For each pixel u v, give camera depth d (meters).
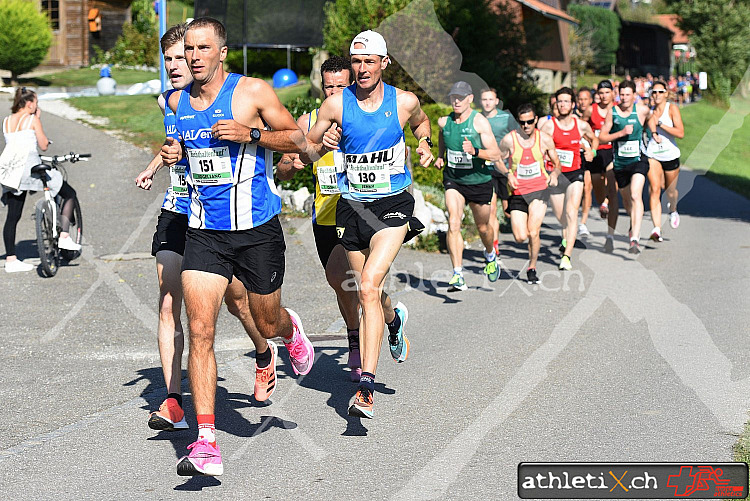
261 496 4.94
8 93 30.62
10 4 32.78
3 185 11.80
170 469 5.40
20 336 8.95
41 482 5.20
